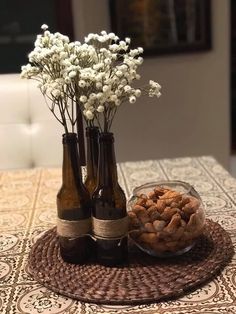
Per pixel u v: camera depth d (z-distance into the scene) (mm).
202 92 1994
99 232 668
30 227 848
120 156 2018
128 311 584
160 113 1990
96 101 590
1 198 1003
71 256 688
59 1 1895
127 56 623
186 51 1929
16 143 1246
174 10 1879
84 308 595
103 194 657
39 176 1137
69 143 663
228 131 2070
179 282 626
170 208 673
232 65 3092
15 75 1249
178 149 2053
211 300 596
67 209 674
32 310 596
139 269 667
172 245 673
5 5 1956
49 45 622
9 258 735
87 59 614
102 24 1890
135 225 681
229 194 951
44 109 1233
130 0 1846
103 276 656
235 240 753
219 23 1929
